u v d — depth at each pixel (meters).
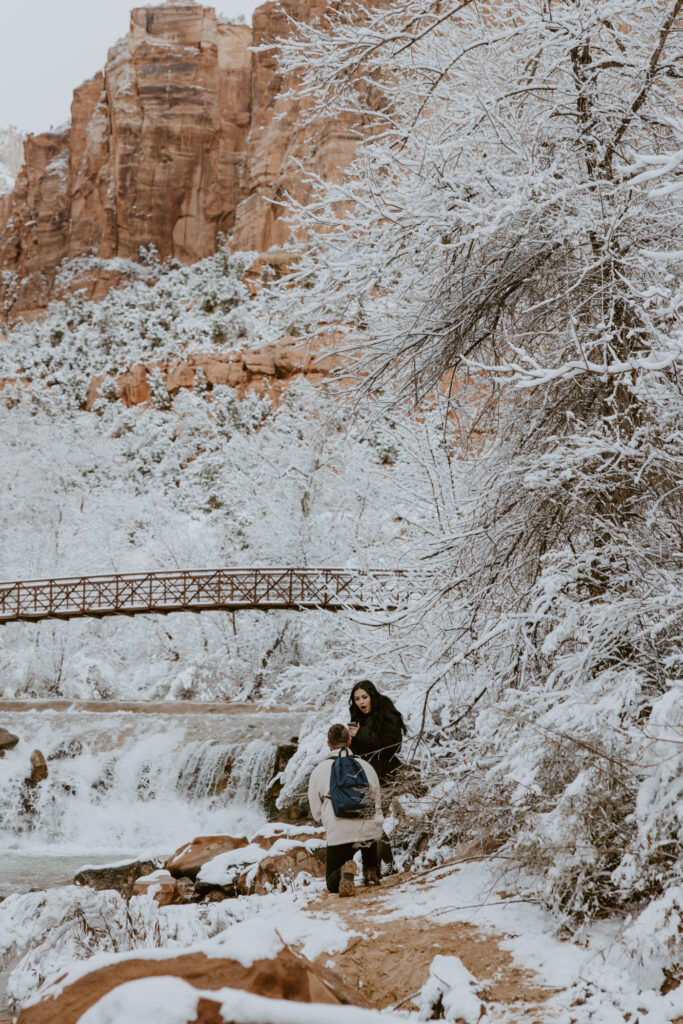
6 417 47.44
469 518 7.52
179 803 19.52
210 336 82.00
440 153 6.75
